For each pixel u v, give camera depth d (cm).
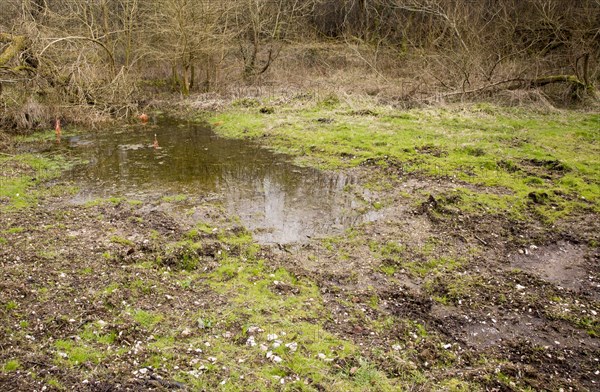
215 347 456
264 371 425
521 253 674
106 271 581
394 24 2448
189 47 1775
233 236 705
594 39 1659
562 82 1536
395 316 526
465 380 428
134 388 396
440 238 709
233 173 1007
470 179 925
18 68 1292
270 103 1658
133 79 1733
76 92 1455
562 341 495
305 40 2408
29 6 1570
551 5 1820
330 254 664
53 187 905
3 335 454
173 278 584
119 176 983
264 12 2077
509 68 1669
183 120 1529
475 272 623
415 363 450
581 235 717
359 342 476
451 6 1930
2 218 734
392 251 672
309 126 1350
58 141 1249
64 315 491
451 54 1781
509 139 1172
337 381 417
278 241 702
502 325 520
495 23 1900
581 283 604
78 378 405
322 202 851
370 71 2033
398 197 857
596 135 1196
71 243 654
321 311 526
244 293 553
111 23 1878
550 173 955
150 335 471
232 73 2034
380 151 1095
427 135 1220
